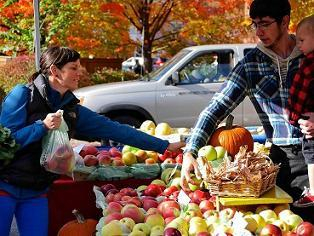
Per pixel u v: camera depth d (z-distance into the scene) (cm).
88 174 578
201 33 1744
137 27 1898
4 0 1745
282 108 478
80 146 637
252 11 470
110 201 527
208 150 526
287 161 479
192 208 477
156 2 1852
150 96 1248
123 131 497
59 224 568
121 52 1902
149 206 505
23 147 420
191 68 1276
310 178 459
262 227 441
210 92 1269
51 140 425
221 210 470
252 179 441
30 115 428
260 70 481
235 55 1273
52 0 1702
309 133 453
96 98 1238
